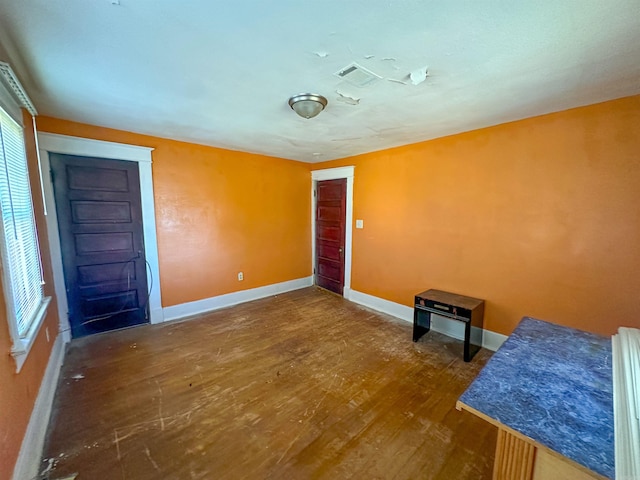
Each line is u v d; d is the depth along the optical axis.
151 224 3.21
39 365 1.83
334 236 4.56
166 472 1.43
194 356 2.59
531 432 0.83
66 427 1.71
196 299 3.67
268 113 2.34
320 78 1.71
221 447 1.59
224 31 1.26
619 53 1.40
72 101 2.11
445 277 3.09
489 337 2.78
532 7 1.09
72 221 2.77
